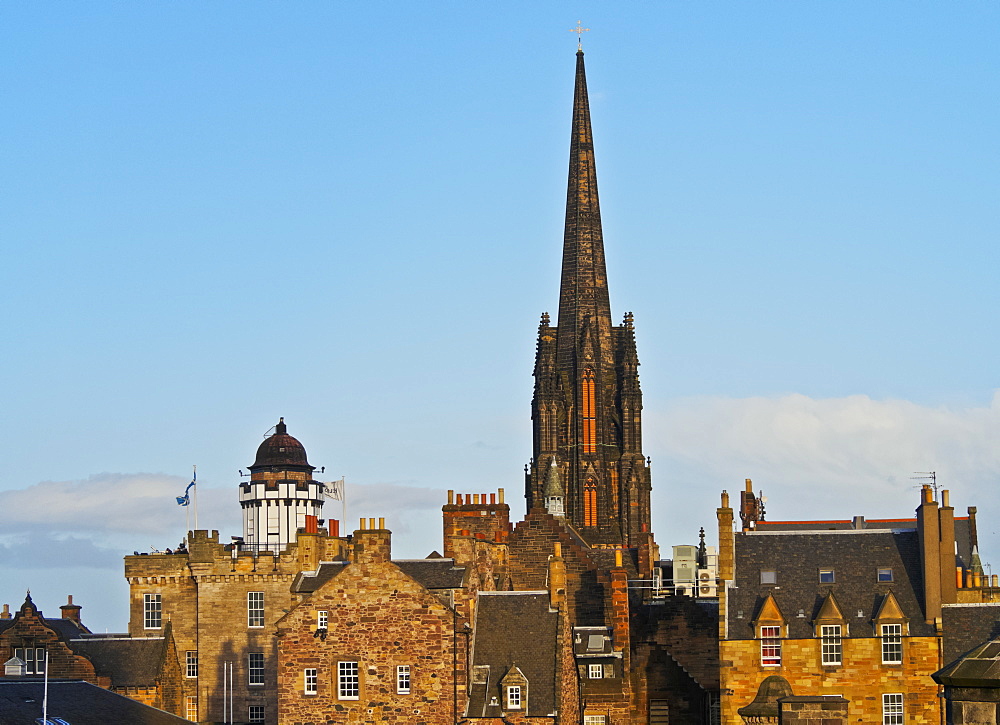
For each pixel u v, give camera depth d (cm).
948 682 7925
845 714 13338
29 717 16512
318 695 18862
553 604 19500
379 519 19100
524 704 18688
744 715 17200
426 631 18775
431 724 18612
